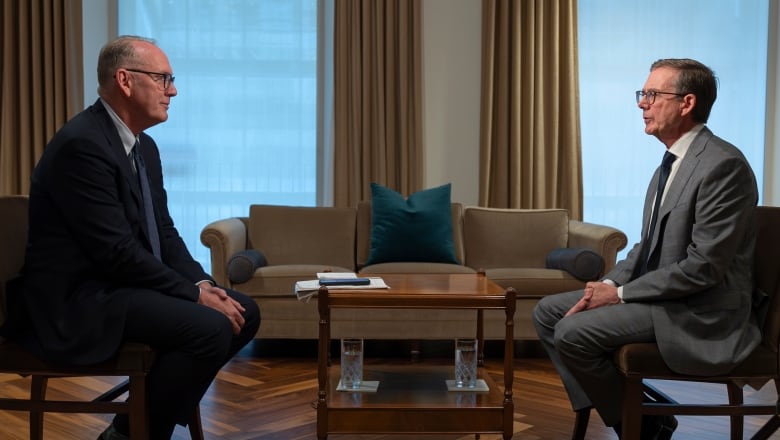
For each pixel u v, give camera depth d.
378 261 4.46
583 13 5.45
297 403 3.17
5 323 2.16
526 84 5.19
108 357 2.07
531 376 3.69
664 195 2.54
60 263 2.17
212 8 5.50
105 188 2.18
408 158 5.26
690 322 2.26
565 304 2.67
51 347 2.09
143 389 2.12
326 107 5.54
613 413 2.38
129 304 2.13
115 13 5.47
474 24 5.26
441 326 3.96
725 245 2.22
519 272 4.05
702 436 2.81
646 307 2.32
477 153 5.32
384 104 5.24
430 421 2.32
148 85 2.32
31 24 5.22
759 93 5.58
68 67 5.21
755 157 5.61
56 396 3.24
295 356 4.08
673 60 2.52
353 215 4.66
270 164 5.56
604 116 5.49
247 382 3.51
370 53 5.23
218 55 5.51
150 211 2.43
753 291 2.34
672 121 2.47
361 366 2.56
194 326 2.14
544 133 5.25
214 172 5.54
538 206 5.23
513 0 5.16
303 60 5.53
